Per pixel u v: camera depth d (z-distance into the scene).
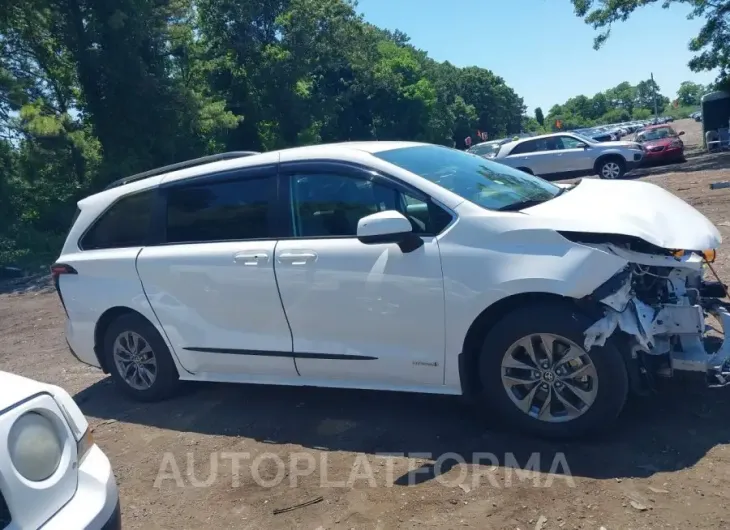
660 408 4.14
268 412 4.91
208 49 33.78
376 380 4.33
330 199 4.45
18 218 19.11
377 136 55.06
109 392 5.81
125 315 5.28
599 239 3.72
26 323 9.44
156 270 5.03
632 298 3.73
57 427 2.74
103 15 21.64
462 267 3.90
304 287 4.39
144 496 3.96
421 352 4.11
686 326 3.74
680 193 13.73
